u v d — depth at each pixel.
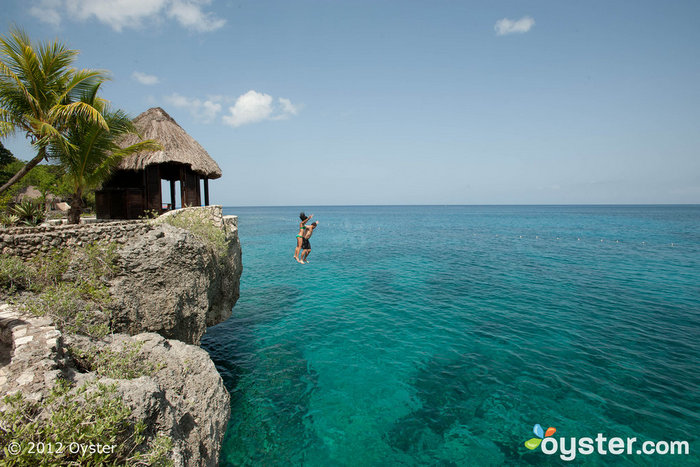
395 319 17.33
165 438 5.05
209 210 14.74
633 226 77.88
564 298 20.50
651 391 10.72
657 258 34.00
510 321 16.78
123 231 10.12
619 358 12.84
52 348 5.54
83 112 11.33
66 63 11.91
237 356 13.54
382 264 32.12
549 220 105.69
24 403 4.26
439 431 9.20
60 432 3.95
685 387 10.89
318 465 8.13
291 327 16.53
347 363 12.86
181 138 16.92
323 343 14.64
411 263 32.44
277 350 14.03
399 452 8.49
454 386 11.22
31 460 3.71
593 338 14.65
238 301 20.84
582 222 94.88
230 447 8.66
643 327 15.80
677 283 23.91
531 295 21.19
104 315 8.16
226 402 8.55
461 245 45.56
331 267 31.00
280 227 81.88
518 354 13.28
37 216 15.24
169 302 10.01
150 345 7.79
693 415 9.59
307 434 9.13
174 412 6.06
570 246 43.62
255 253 40.09
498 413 9.84
